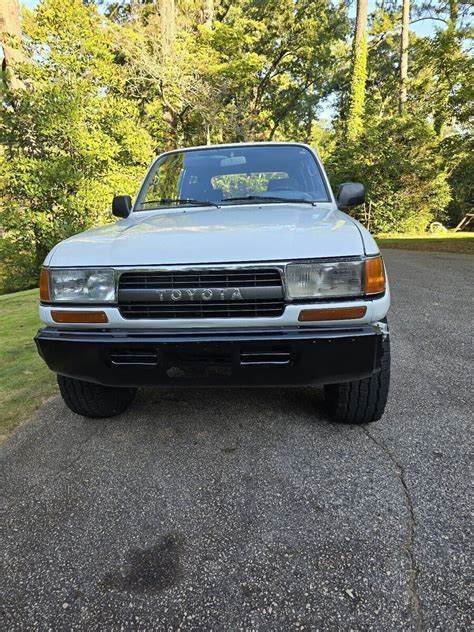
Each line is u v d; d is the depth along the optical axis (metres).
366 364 1.90
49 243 9.94
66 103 9.83
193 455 2.27
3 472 2.20
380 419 2.53
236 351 1.88
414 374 3.16
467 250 11.70
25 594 1.49
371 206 18.41
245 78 19.61
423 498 1.86
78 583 1.53
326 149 22.89
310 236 1.93
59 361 2.07
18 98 9.65
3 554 1.67
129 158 11.58
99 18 12.91
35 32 9.74
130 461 2.25
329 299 1.85
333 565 1.54
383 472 2.05
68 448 2.40
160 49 16.06
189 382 2.01
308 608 1.39
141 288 1.93
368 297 1.85
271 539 1.68
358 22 19.56
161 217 2.65
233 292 1.86
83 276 1.98
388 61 27.39
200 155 3.30
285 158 3.15
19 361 3.90
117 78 11.24
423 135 17.44
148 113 16.75
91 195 10.08
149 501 1.93
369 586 1.46
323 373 1.92
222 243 1.93
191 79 16.52
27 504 1.95
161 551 1.65
